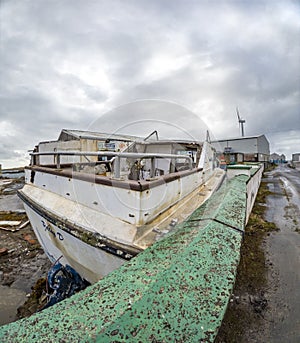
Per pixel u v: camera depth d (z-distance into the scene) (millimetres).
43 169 2830
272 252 3023
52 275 2910
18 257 4551
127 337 607
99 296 754
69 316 666
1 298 3271
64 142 7398
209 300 776
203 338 642
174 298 761
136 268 931
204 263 976
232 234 1323
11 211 8484
